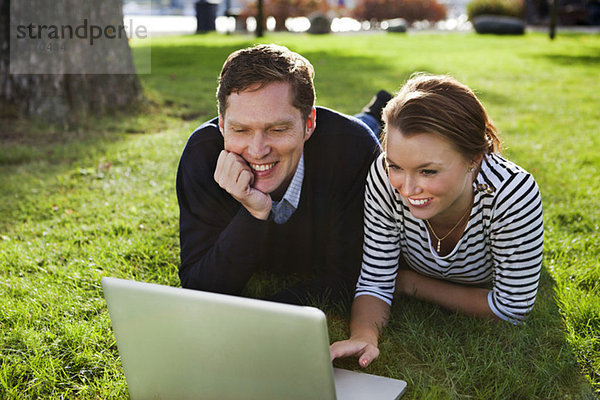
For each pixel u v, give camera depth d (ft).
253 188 6.38
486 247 6.84
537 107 21.61
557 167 13.58
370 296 7.11
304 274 8.81
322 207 7.39
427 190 5.82
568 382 6.31
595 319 7.18
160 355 5.30
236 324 4.80
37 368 6.61
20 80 19.07
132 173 13.92
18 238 10.53
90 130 18.40
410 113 5.62
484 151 5.96
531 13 74.23
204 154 7.02
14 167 14.65
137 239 9.86
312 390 4.80
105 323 7.44
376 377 5.91
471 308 7.29
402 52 40.40
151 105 21.33
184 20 80.79
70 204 11.95
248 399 5.07
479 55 38.65
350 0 92.43
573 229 10.22
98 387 6.41
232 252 6.50
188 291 4.91
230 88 5.99
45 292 8.22
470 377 6.33
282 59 6.06
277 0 68.23
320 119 7.35
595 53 40.14
